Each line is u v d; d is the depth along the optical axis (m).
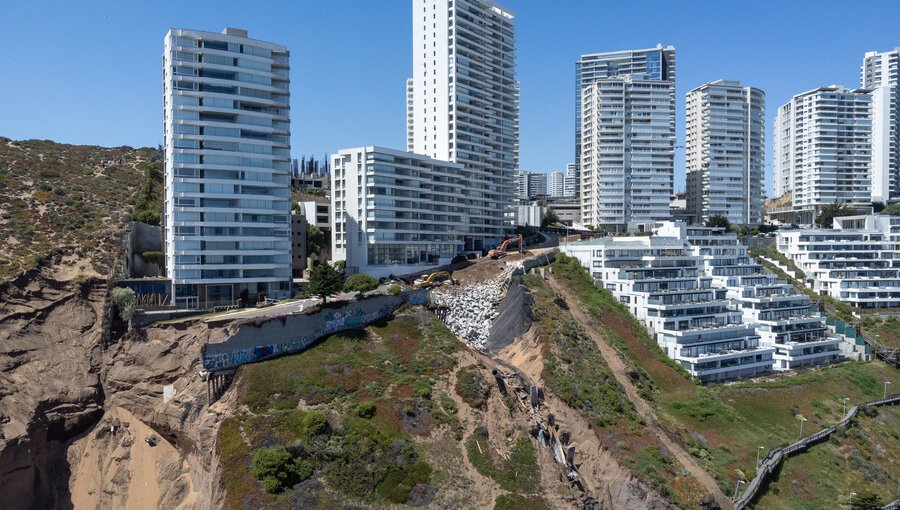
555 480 86.69
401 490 77.88
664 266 143.12
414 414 88.62
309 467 77.50
